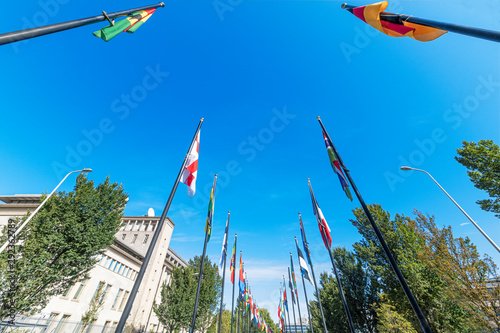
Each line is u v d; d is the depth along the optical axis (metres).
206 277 37.91
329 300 32.94
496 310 12.23
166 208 6.74
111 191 18.80
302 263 17.64
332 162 10.12
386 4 4.33
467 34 3.04
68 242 15.55
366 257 25.69
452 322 17.42
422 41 3.97
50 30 3.55
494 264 13.91
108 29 4.58
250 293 35.59
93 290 26.17
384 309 21.19
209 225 12.36
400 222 23.95
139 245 44.50
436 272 16.81
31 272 13.41
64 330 21.67
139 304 36.19
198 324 33.44
